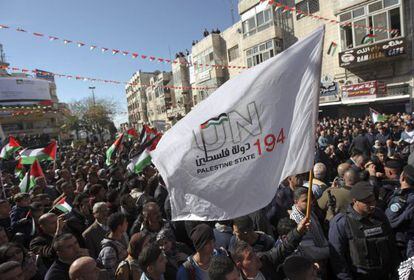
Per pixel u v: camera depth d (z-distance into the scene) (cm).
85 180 935
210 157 301
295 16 2331
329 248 327
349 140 1179
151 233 425
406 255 339
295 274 260
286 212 477
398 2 1778
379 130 1076
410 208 343
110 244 392
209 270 251
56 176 979
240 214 295
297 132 288
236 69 3006
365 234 304
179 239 466
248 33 2673
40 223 443
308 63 290
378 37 1886
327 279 354
